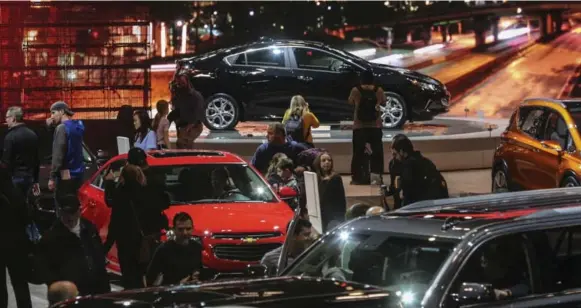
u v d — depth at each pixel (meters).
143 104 44.03
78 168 28.27
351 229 13.92
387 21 86.50
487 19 78.75
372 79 34.59
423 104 41.03
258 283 11.95
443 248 12.47
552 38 76.00
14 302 23.11
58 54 44.00
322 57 41.00
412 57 83.81
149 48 44.28
